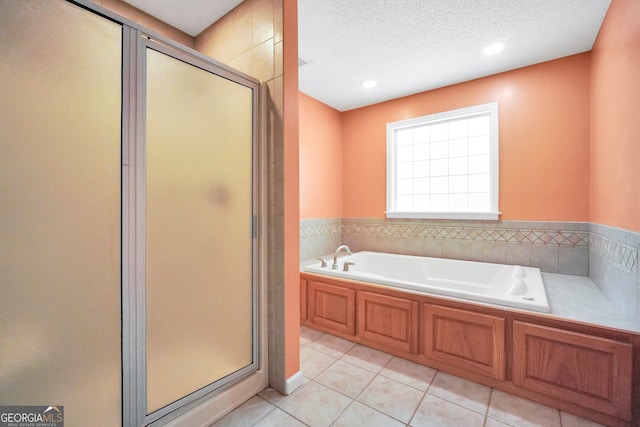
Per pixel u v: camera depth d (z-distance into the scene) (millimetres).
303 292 2639
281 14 1588
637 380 1320
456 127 3154
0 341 851
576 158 2447
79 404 1001
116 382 1088
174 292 1269
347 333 2342
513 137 2723
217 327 1440
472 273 2809
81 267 1003
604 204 2006
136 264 1141
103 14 1048
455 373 1821
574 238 2469
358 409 1501
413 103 3334
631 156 1540
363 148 3744
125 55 1100
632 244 1508
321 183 3594
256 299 1633
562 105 2500
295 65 1664
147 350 1179
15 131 868
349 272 2479
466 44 2322
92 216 1026
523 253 2693
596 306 1711
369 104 3668
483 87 2883
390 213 3488
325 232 3652
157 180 1206
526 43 2295
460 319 1791
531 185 2645
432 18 2012
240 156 1542
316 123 3508
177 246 1277
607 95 1936
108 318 1068
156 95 1198
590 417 1420
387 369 1895
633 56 1516
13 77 863
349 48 2393
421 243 3281
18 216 877
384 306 2123
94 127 1026
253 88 1606
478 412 1479
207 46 2064
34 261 906
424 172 3375
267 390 1660
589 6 1863
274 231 1657
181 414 1288
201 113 1364
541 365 1533
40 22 912
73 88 978
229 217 1492
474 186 3037
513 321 1625
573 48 2359
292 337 1663
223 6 1843
